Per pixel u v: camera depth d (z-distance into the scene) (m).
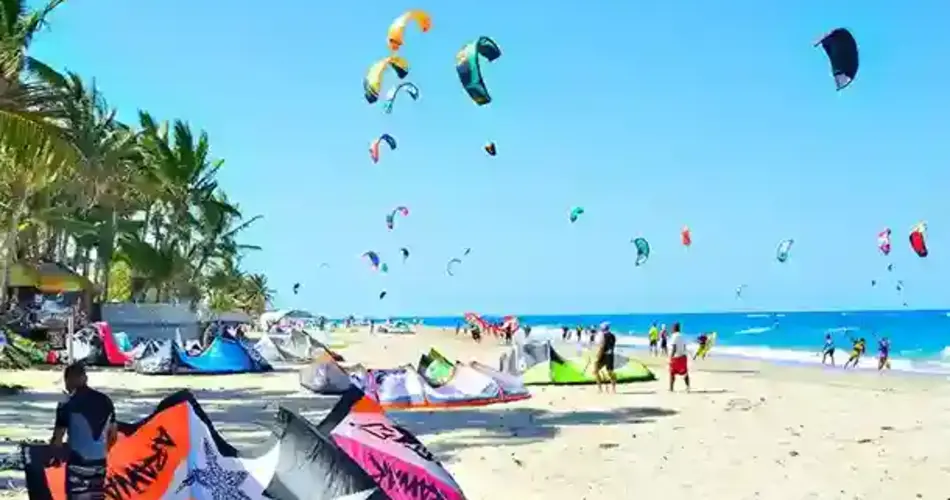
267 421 15.70
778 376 30.89
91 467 6.45
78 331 31.62
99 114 36.03
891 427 15.69
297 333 37.88
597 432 14.73
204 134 47.41
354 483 6.60
